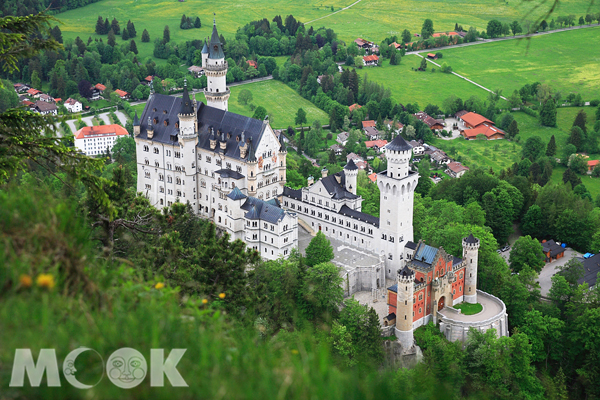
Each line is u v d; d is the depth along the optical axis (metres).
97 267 37.59
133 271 40.91
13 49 68.50
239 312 101.94
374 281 195.00
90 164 67.50
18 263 31.08
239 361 29.80
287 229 198.88
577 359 180.75
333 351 160.38
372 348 166.12
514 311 190.75
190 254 108.81
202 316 36.44
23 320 27.97
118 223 90.75
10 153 63.34
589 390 172.75
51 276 30.58
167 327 30.61
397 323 172.75
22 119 66.50
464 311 184.25
